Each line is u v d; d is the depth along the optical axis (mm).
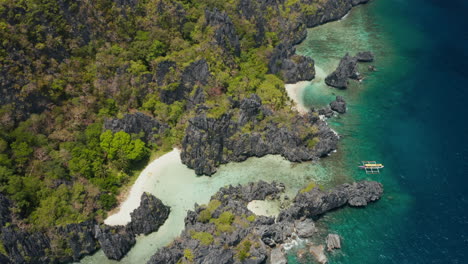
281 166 122062
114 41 137000
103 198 108062
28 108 115500
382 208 108562
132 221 103188
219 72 136125
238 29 156125
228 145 122500
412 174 118312
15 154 107438
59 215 101438
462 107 142500
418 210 107500
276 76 156250
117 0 140625
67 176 110375
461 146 126562
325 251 98125
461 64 165000
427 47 177875
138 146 118812
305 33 186625
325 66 167625
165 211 106750
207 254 91500
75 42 130000
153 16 144000
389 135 132875
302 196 105750
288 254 97375
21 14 121500
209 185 115938
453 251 96625
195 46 141750
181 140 125625
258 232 98750
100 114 124062
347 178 117750
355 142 130625
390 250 97875
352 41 185000
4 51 114875
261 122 127562
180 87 132625
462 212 106125
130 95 129000
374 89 154625
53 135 115375
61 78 123500
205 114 118688
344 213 107812
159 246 101125
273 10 174875
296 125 127562
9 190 100250
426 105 144875
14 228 95375
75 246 98375
